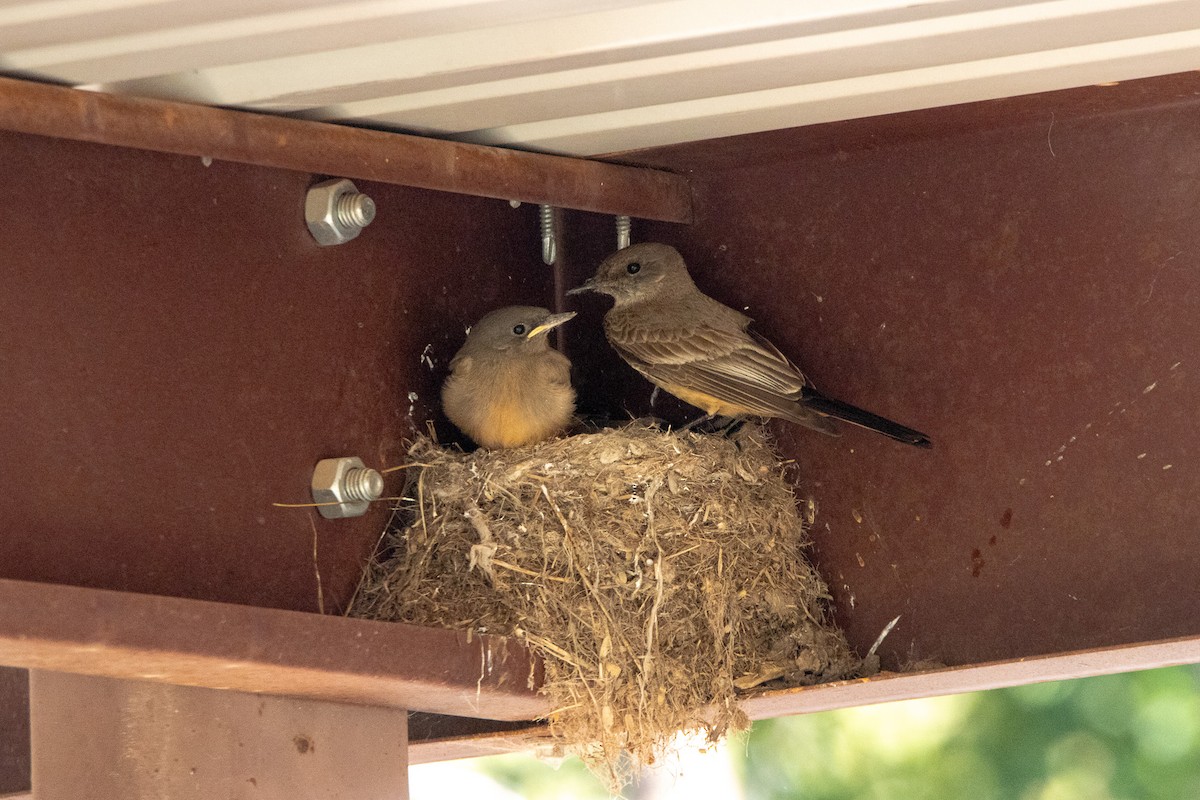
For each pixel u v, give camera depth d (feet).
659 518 18.83
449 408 18.98
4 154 13.29
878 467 18.92
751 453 19.61
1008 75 16.37
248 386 15.51
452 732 19.74
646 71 15.33
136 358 14.19
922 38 14.88
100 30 12.75
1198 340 16.98
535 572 17.93
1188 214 17.22
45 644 12.16
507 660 16.43
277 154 15.01
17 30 12.58
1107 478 17.28
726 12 13.83
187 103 14.29
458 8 13.12
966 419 18.24
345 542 16.80
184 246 14.92
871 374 18.93
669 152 19.13
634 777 20.75
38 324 13.35
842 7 13.88
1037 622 17.51
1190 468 16.83
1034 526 17.66
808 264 19.54
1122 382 17.33
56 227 13.64
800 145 19.08
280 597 15.55
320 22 13.09
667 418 21.54
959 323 18.42
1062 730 32.53
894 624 18.52
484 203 20.20
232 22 12.88
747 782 34.17
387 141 16.08
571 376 21.86
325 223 16.49
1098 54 15.78
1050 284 17.88
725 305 20.03
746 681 18.85
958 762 32.81
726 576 18.95
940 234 18.65
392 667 14.87
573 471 18.72
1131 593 16.96
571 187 18.48
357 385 17.22
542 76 15.17
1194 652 17.28
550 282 21.62
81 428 13.55
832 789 33.40
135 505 13.92
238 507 15.12
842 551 19.06
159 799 15.08
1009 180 18.28
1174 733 31.83
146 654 12.79
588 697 17.30
